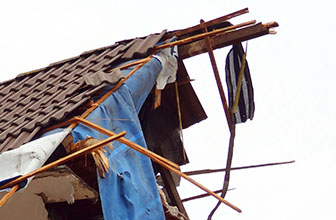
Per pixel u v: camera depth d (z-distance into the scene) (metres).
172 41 12.66
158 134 14.07
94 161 9.52
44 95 11.46
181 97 14.20
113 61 11.96
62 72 12.59
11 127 10.29
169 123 14.27
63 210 10.77
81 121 9.58
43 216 9.38
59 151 9.29
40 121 9.73
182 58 13.09
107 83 10.52
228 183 13.12
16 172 8.41
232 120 13.12
